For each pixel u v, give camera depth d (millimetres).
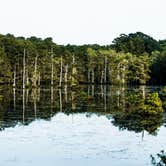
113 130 44594
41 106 67375
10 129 44750
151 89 117125
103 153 34469
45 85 139000
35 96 87625
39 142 38438
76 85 143750
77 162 31734
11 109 62219
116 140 39469
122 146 36906
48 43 156625
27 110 61281
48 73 143000
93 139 39906
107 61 163000
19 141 38812
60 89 117875
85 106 68188
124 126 47062
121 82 159625
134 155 33812
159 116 54188
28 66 133375
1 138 40000
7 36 144750
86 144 37750
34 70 134250
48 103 72688
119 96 90000
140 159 32562
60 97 86500
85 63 163000
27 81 130250
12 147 36375
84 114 57594
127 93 100125
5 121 50000
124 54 169125
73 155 33812
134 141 38875
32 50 134750
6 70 127375
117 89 118625
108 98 84625
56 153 34406
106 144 37719
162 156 23125
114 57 162250
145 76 160125
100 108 65125
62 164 31203
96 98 84688
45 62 141625
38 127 46250
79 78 159250
